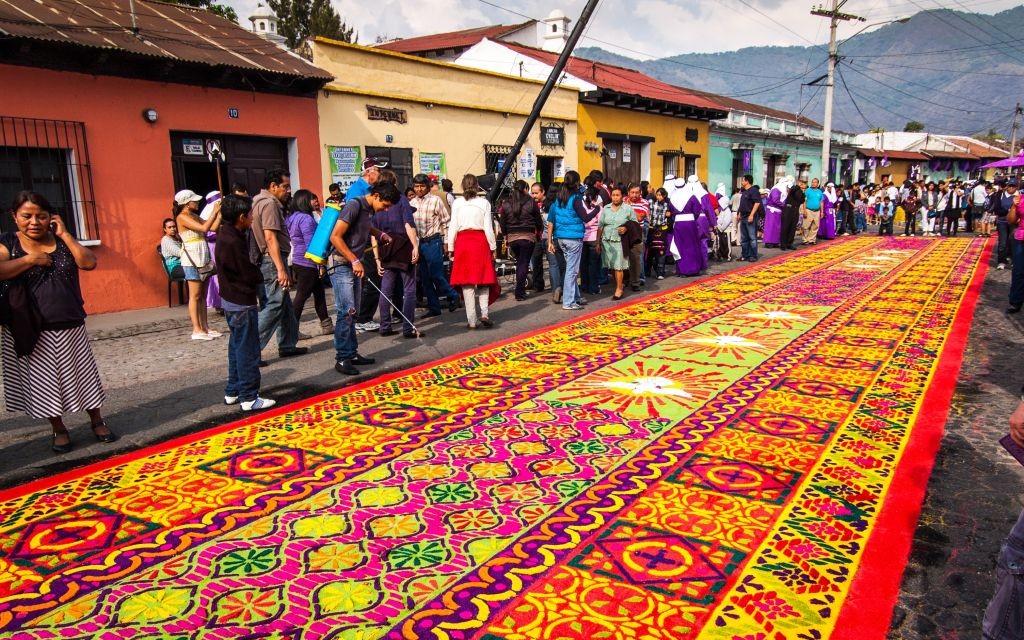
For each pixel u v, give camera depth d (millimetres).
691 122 23875
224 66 9984
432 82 13945
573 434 4598
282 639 2525
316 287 8094
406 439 4578
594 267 10758
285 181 6695
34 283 4254
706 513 3430
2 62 8289
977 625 2551
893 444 4301
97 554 3182
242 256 5102
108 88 9250
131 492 3848
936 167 52969
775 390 5500
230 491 3832
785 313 8805
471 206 8008
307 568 3014
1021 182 12617
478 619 2611
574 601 2711
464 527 3348
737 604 2670
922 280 11617
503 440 4512
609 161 20062
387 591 2820
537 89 16719
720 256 15312
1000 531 3242
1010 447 2219
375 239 7812
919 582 2838
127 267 9633
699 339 7387
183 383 6141
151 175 9789
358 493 3760
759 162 29422
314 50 11664
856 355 6551
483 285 8234
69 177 9055
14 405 4430
